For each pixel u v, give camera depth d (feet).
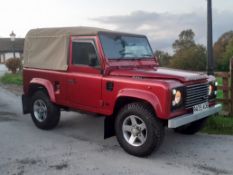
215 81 20.84
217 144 20.72
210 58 25.82
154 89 17.07
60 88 22.20
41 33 23.61
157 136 17.43
